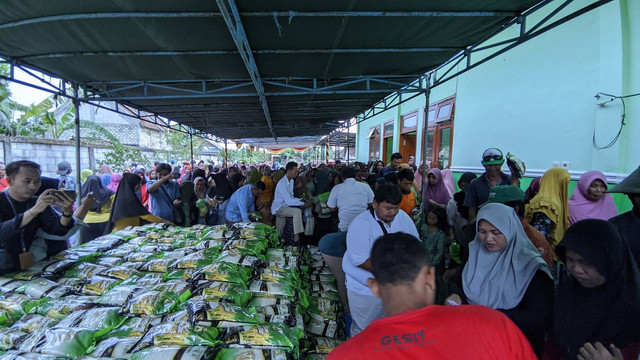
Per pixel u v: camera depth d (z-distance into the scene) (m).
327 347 2.00
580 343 1.31
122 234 3.12
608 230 1.25
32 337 1.54
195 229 3.39
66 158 9.36
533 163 4.67
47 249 2.36
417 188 5.59
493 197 2.10
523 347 0.83
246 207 4.63
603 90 3.63
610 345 1.19
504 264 1.60
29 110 10.45
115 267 2.36
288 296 2.14
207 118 8.95
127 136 17.66
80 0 2.54
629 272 1.23
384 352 0.81
